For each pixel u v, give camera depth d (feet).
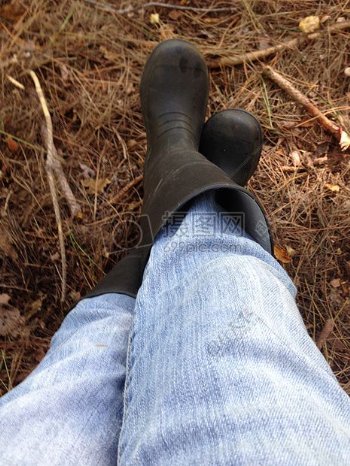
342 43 4.29
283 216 3.99
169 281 2.57
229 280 2.30
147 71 4.00
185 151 3.40
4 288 3.69
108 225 3.91
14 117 3.98
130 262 3.27
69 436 2.12
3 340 3.61
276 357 1.99
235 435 1.71
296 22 4.36
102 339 2.63
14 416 2.12
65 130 4.04
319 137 4.13
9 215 3.80
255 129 3.95
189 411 1.85
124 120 4.14
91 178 3.98
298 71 4.27
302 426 1.75
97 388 2.36
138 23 4.31
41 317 3.71
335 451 1.71
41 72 4.14
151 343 2.31
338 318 3.81
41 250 3.79
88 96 4.12
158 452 1.77
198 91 3.98
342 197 4.00
